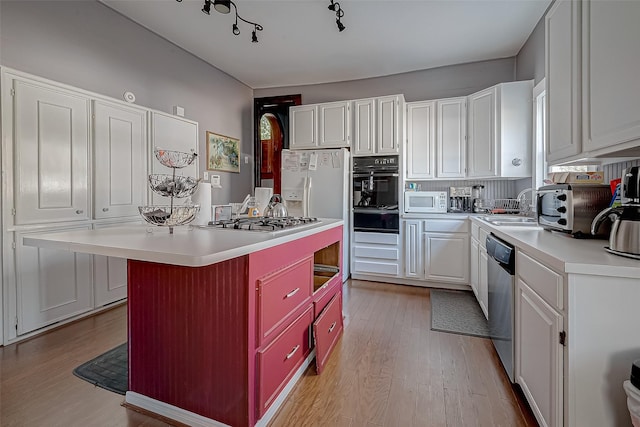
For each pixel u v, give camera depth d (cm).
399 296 330
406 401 159
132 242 121
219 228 169
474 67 393
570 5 157
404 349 214
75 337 226
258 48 364
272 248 144
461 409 153
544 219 199
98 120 259
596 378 102
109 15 290
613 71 122
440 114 375
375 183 381
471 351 211
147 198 299
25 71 233
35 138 220
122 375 180
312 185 390
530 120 322
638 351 98
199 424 139
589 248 129
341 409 153
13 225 211
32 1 237
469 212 378
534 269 133
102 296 271
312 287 190
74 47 264
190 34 336
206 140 406
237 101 463
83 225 250
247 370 129
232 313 131
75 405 155
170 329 144
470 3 276
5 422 143
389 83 432
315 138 407
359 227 387
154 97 335
